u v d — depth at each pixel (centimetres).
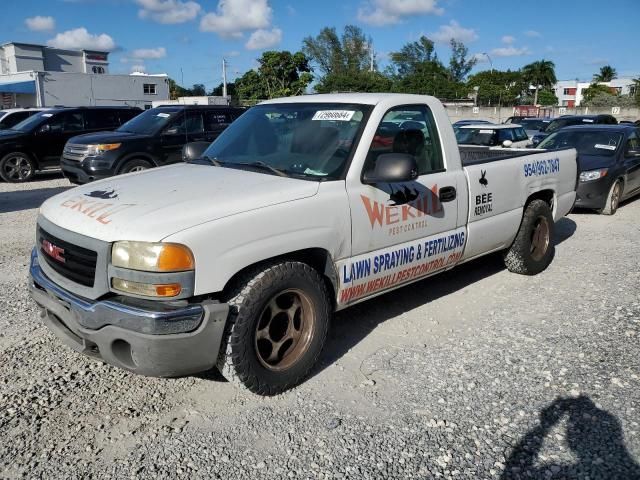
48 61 5712
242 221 327
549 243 611
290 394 363
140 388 368
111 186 388
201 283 311
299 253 368
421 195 432
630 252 702
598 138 1030
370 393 364
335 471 290
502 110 4734
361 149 393
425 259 446
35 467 290
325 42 7556
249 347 336
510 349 426
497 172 514
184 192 356
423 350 425
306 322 370
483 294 548
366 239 394
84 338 326
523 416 337
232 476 286
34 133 1352
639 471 289
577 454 302
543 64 8712
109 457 299
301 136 422
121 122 1478
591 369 393
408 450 306
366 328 466
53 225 348
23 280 578
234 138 466
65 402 349
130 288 307
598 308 508
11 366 392
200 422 331
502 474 288
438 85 7012
